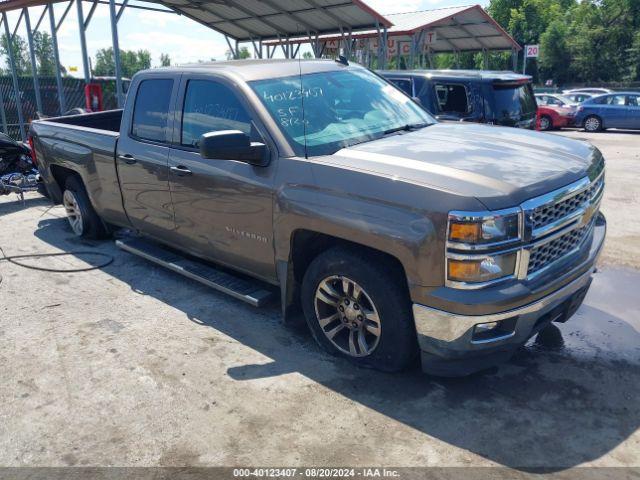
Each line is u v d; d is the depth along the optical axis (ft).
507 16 212.64
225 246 14.03
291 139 12.28
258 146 12.19
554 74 192.75
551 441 9.66
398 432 9.98
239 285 14.57
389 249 10.23
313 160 11.71
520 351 12.67
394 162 11.03
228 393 11.25
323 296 12.10
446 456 9.35
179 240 15.74
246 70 13.84
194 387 11.48
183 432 10.13
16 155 27.22
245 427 10.22
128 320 14.49
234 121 13.25
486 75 27.99
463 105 27.94
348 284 11.50
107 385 11.61
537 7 203.92
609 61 181.57
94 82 49.96
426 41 60.70
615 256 19.02
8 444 9.96
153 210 16.08
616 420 10.19
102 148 17.44
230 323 14.24
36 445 9.92
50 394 11.37
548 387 11.25
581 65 185.06
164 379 11.79
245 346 13.08
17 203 27.14
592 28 181.78
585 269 11.41
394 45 60.13
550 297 10.43
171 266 16.12
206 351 12.88
